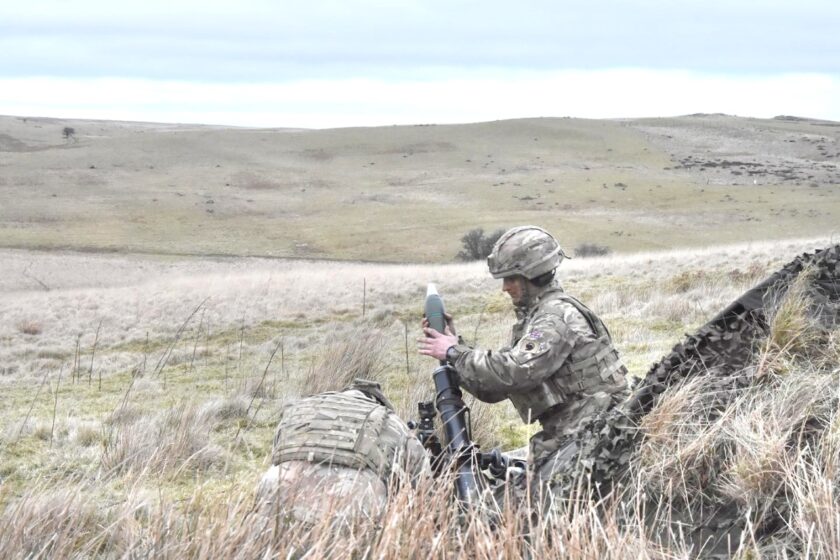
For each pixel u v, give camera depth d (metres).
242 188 165.50
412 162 193.00
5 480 6.50
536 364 3.76
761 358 3.68
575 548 2.57
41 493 4.04
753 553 2.82
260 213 144.88
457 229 128.75
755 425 3.32
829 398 3.46
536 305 4.06
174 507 3.51
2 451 7.59
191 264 97.50
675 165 190.88
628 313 15.23
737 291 16.83
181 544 2.83
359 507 2.93
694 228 126.56
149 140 199.12
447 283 26.31
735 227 126.44
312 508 3.09
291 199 156.50
